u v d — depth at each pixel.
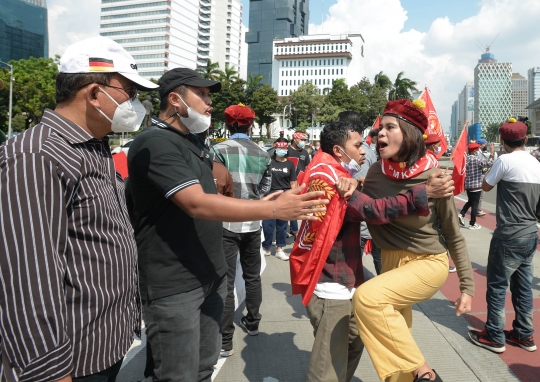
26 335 1.25
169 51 140.25
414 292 2.14
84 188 1.50
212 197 1.78
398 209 2.11
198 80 2.15
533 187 3.24
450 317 4.16
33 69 44.03
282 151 6.68
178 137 2.13
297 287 2.41
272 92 59.81
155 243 2.04
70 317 1.46
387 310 2.09
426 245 2.19
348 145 2.46
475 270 5.88
